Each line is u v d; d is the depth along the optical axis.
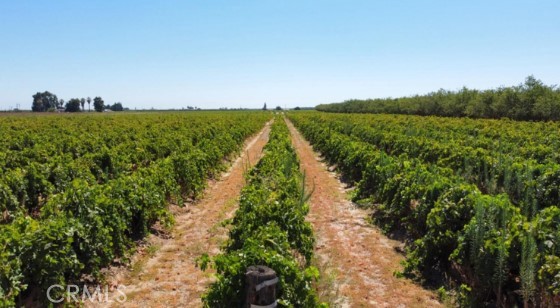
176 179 13.72
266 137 42.91
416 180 10.78
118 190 9.52
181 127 35.03
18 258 5.98
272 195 8.96
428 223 8.42
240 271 5.21
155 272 8.48
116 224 8.55
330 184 17.59
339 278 8.21
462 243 7.20
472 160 14.26
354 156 16.91
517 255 6.58
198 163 15.66
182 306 7.16
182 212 12.91
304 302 5.39
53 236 6.55
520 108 39.78
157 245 9.98
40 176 12.00
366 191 14.07
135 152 19.22
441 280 8.01
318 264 8.83
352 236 10.80
